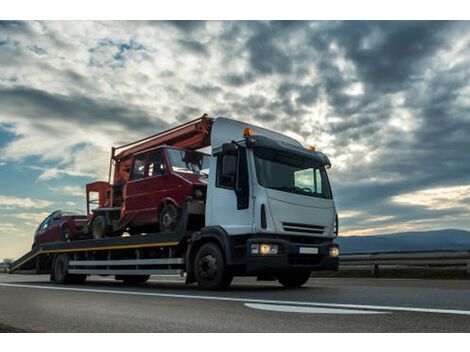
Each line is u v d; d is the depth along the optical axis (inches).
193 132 425.1
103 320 198.5
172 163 400.2
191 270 360.8
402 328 169.6
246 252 319.0
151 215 408.2
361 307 224.8
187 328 176.4
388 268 557.0
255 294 305.1
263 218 320.8
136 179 431.5
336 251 353.7
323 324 179.2
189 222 371.2
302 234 337.4
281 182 338.6
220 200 344.8
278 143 351.9
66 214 552.4
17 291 373.7
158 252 400.5
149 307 241.3
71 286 453.4
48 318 205.9
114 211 467.2
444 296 273.0
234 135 369.1
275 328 172.7
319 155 380.8
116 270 439.8
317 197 356.5
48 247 532.4
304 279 393.1
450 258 497.0
